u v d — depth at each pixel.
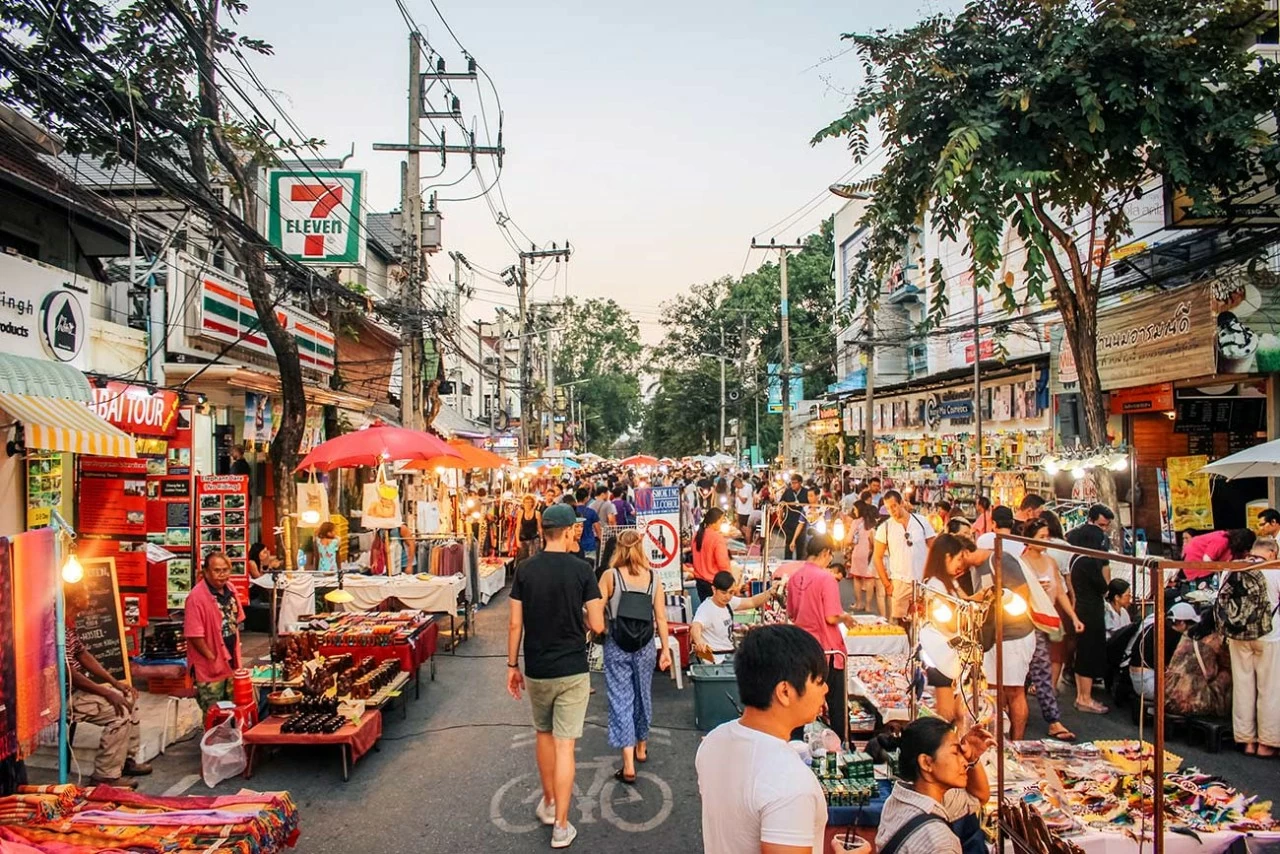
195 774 6.09
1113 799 4.59
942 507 13.73
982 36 8.63
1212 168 8.54
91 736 6.42
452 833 5.07
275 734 5.99
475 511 15.62
